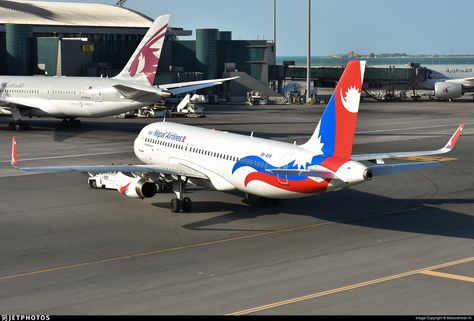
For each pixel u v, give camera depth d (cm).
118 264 5406
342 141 6100
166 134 8419
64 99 14688
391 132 15475
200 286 4819
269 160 6681
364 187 8781
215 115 19875
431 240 6116
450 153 12031
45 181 9156
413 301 4484
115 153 11569
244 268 5259
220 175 7312
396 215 7194
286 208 7512
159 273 5150
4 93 15538
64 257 5616
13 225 6750
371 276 5031
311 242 6059
